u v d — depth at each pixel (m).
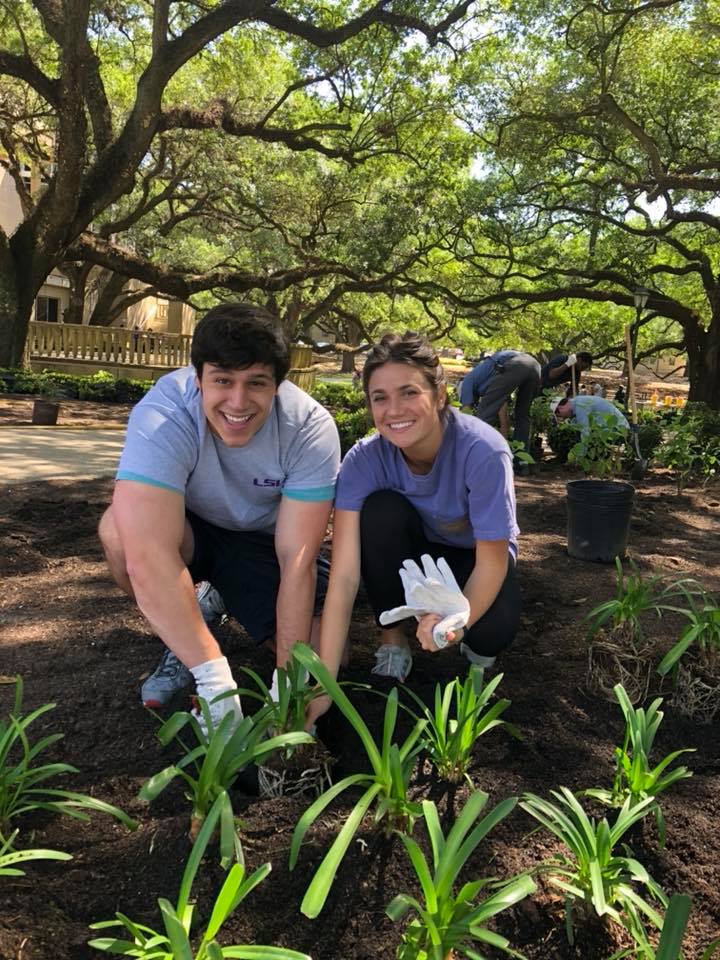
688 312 18.98
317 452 2.19
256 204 19.17
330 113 17.89
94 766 2.05
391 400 2.09
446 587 2.10
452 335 28.17
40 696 2.39
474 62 15.73
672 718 2.38
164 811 1.88
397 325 30.78
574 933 1.57
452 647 2.86
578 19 14.21
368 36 14.75
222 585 2.52
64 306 27.62
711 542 5.04
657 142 16.08
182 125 14.82
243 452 2.15
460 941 1.38
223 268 25.12
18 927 1.49
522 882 1.40
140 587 2.00
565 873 1.57
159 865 1.66
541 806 1.64
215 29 12.62
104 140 14.98
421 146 17.86
